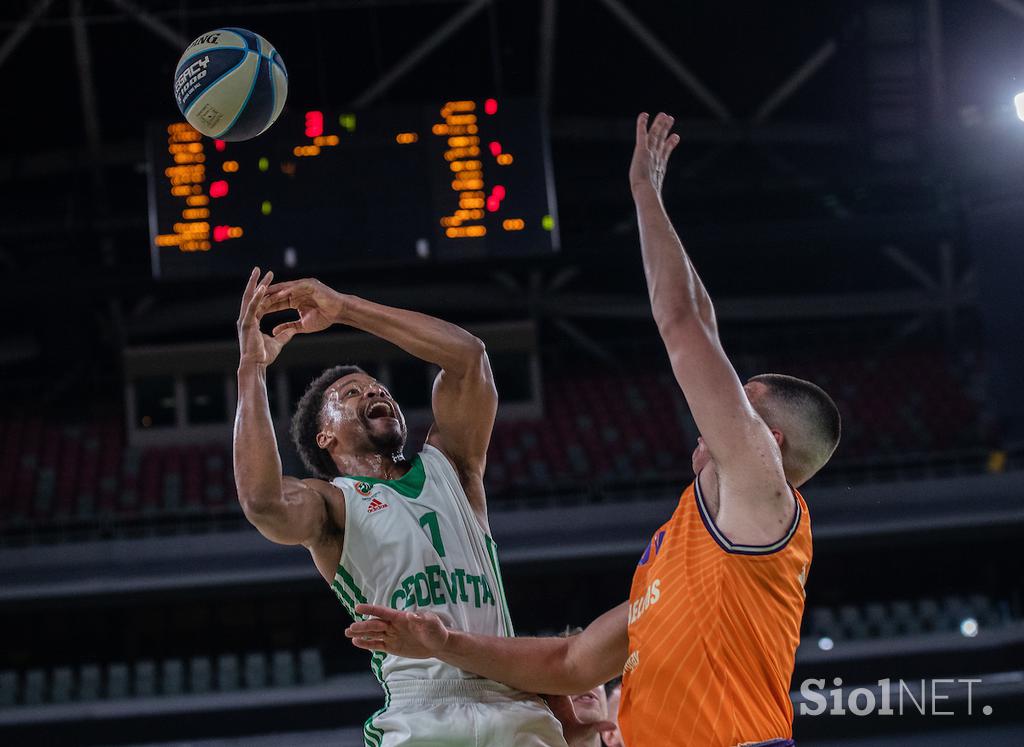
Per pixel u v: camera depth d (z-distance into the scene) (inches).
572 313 867.4
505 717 133.7
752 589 113.8
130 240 849.5
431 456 147.9
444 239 581.6
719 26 775.7
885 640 616.4
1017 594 690.2
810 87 818.8
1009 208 673.6
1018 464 686.5
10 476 747.4
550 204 586.6
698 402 111.7
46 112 786.8
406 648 125.6
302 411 154.8
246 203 580.1
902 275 898.1
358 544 136.8
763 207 844.0
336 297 144.6
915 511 673.0
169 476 753.0
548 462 764.0
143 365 818.2
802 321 904.9
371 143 588.1
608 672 132.0
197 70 168.9
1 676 599.5
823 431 120.4
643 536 668.7
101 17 715.4
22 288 664.4
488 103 595.2
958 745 538.9
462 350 148.6
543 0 730.8
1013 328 669.3
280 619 694.5
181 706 580.1
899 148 710.5
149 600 624.7
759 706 114.7
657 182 124.1
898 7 724.0
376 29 748.6
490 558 144.3
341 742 553.0
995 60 756.0
